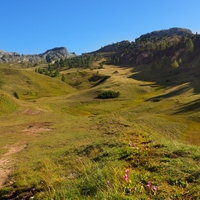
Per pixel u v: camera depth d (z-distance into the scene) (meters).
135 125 20.77
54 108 54.69
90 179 6.75
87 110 56.50
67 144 15.88
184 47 154.25
